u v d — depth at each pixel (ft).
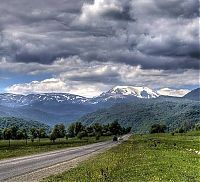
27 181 130.00
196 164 174.91
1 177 142.72
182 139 654.53
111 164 187.32
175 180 118.62
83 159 246.88
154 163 177.06
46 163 214.69
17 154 313.94
